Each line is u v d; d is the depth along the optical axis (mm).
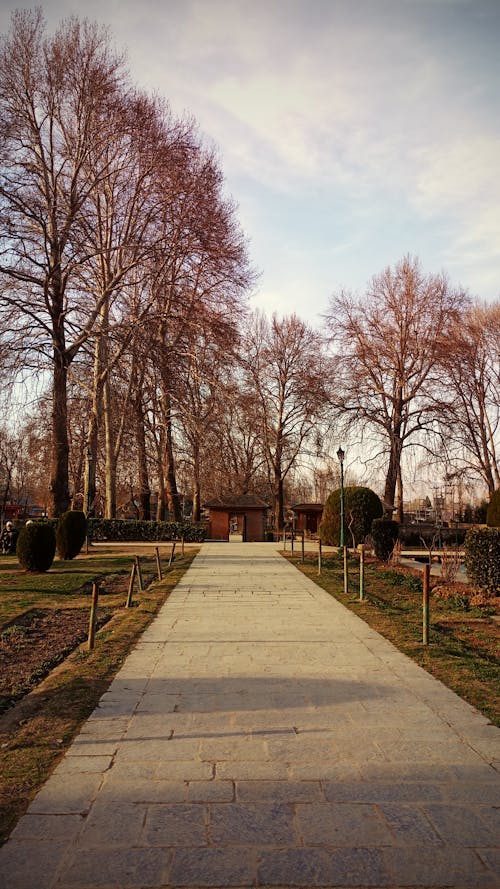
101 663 7535
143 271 32000
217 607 11992
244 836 3518
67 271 28500
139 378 35688
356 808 3840
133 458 41688
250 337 48281
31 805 3863
